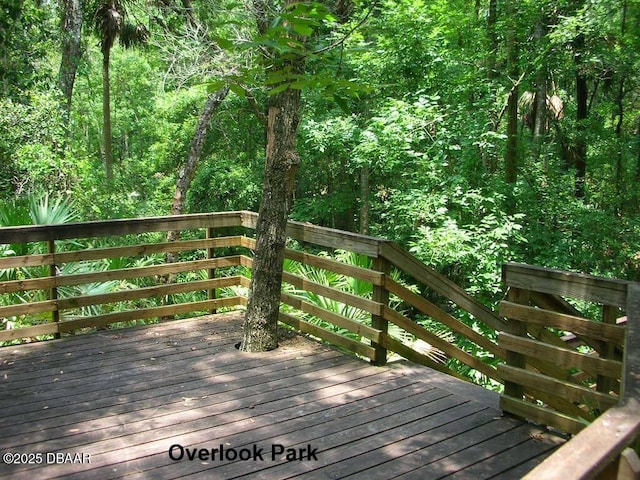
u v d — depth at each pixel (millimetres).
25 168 7520
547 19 8922
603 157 12391
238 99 11711
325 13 2207
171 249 4801
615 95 13594
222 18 6836
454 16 8523
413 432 2922
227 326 4781
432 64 8234
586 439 1198
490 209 8062
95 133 23469
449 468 2572
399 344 3947
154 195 15062
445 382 3602
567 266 8086
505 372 3102
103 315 4582
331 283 5078
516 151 9133
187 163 10859
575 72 10828
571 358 2795
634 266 8969
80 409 3170
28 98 8500
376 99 8961
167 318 6223
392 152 7875
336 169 11805
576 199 9586
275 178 4000
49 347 4203
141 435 2873
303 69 2875
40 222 5133
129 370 3764
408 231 8773
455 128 8234
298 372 3756
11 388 3455
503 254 7754
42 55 9305
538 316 2922
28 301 4781
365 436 2877
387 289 3799
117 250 4543
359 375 3711
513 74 9117
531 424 3020
